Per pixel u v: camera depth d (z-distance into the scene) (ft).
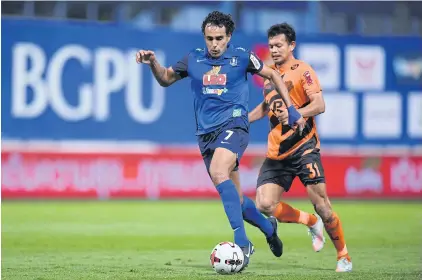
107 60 208.23
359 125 221.25
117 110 209.56
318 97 91.56
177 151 213.87
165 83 91.56
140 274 87.92
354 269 94.17
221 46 87.30
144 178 212.64
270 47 94.22
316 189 92.53
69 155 207.62
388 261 103.24
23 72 202.80
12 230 143.84
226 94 88.22
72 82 206.28
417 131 223.92
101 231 143.84
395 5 238.07
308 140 93.40
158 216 173.68
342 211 189.37
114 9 228.22
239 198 87.35
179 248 119.85
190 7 230.07
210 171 87.71
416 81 223.30
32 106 204.13
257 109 97.25
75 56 206.08
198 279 82.99
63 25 205.16
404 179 224.74
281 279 83.20
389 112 222.48
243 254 86.89
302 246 123.54
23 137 204.03
